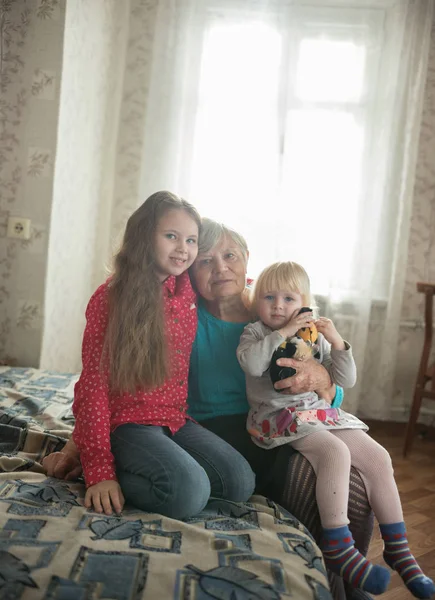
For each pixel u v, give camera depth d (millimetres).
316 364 1351
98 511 1097
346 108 3119
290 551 1014
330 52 3119
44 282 2398
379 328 3227
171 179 3195
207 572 900
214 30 3162
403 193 3121
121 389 1244
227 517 1149
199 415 1462
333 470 1188
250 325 1431
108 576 862
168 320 1343
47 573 851
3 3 2266
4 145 2344
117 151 3270
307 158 3148
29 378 2111
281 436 1294
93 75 2768
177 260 1327
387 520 1220
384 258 3217
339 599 1209
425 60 3078
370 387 3246
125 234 1353
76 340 2928
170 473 1115
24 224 2365
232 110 3186
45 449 1464
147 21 3209
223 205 3221
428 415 3219
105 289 1301
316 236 3156
